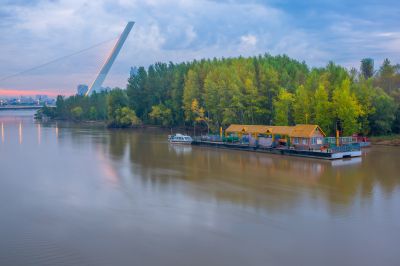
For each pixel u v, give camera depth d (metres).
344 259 32.25
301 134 86.44
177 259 32.19
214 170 68.31
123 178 61.62
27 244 35.22
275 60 162.62
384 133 107.12
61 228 39.16
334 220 41.12
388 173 63.94
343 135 99.69
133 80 193.75
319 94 101.12
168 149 99.19
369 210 44.31
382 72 130.00
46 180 60.25
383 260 32.06
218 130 134.38
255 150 93.44
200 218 41.94
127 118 180.38
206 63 164.88
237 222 40.66
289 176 62.53
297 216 42.47
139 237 36.72
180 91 166.75
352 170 66.75
